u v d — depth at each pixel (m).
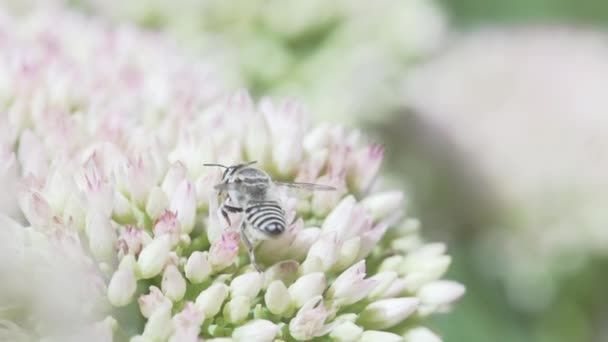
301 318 0.26
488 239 0.42
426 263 0.28
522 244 0.41
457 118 0.44
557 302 0.41
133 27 0.34
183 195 0.26
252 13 0.40
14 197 0.27
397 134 0.43
